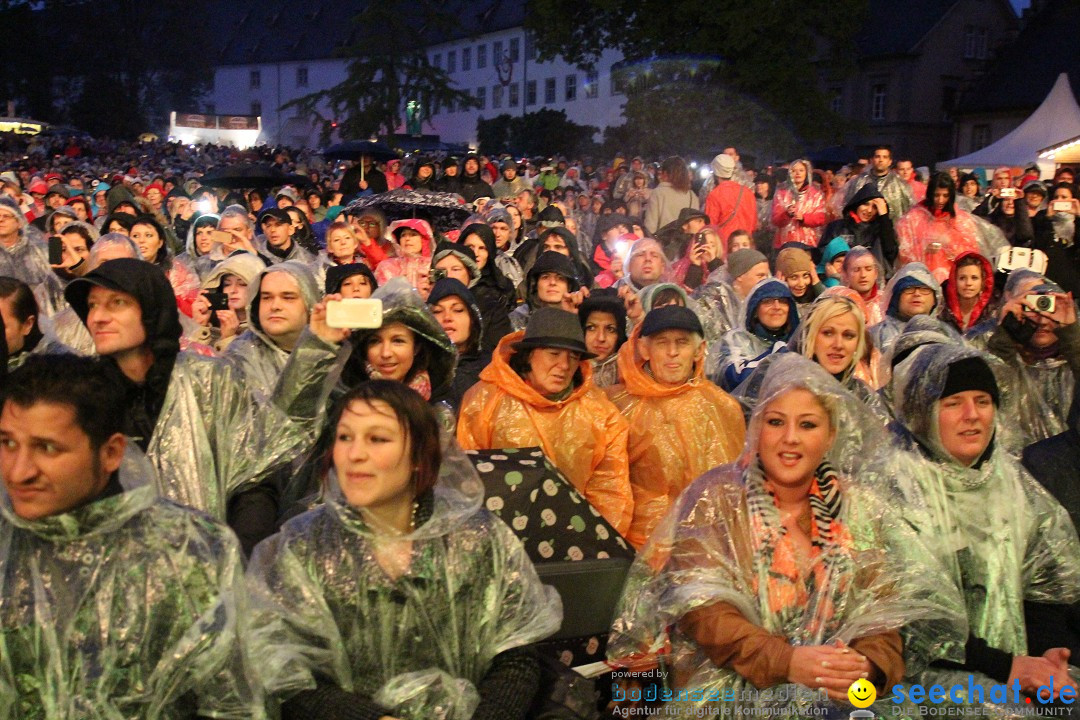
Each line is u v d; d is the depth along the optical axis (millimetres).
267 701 2729
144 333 3498
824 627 3107
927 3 57625
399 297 4113
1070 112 28938
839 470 3328
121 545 2502
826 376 3268
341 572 2771
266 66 101250
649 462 4773
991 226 10328
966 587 3492
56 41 85875
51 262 7551
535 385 4695
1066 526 3607
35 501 2416
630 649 3254
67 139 52031
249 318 4684
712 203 12062
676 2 35156
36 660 2428
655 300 6566
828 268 9336
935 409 3529
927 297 6539
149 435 3543
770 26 34281
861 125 36062
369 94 61719
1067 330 4691
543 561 3570
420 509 2848
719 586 3109
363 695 2779
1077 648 3520
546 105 71812
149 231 7973
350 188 17719
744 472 3307
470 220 9859
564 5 36844
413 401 2820
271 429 3734
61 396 2402
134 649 2467
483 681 2896
